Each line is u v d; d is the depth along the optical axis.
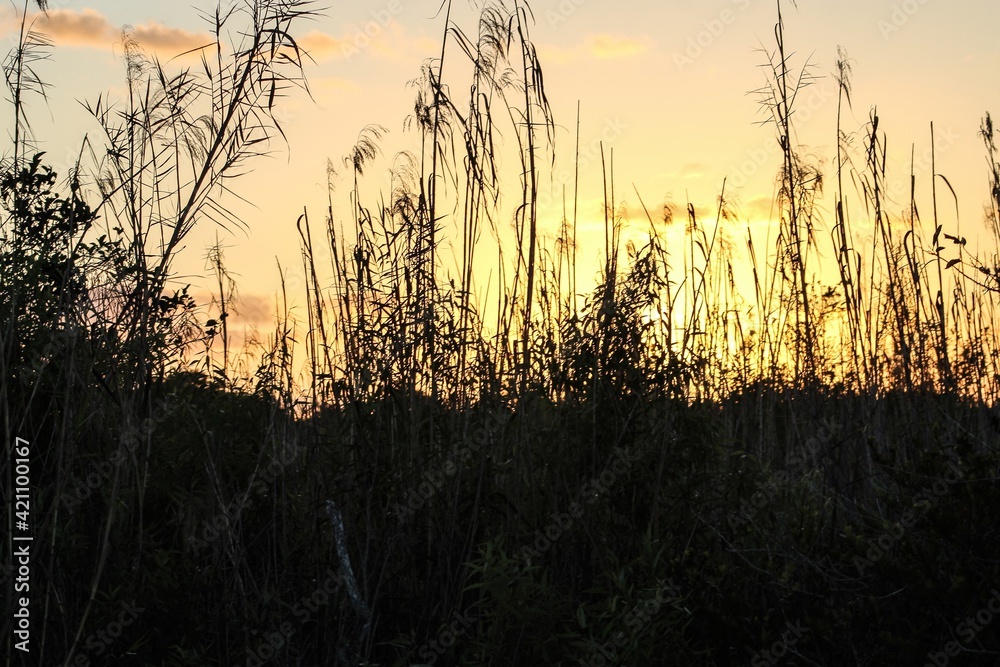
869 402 6.26
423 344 5.48
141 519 4.93
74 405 5.10
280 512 5.50
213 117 4.78
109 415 5.34
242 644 4.88
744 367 6.89
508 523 5.43
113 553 5.02
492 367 5.61
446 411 5.57
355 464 5.27
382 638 5.21
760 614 4.92
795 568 5.02
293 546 5.36
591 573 5.30
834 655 4.59
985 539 4.43
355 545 5.36
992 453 4.74
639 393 5.48
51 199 5.48
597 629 4.68
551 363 5.55
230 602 4.96
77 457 5.13
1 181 5.44
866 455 5.97
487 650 4.58
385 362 5.34
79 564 5.11
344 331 5.59
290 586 5.16
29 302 5.35
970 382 6.28
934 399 6.18
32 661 4.71
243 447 5.87
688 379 5.59
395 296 5.44
